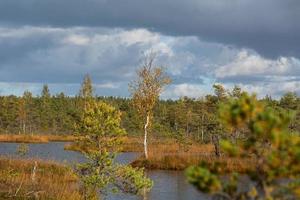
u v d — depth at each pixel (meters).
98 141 28.31
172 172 51.25
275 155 7.21
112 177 27.41
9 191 26.47
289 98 77.06
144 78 63.22
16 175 32.47
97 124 27.98
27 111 147.62
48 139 118.38
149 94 62.66
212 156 55.25
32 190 27.56
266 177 7.44
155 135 100.12
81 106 129.50
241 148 7.69
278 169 7.25
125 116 128.62
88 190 27.81
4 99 148.12
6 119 143.62
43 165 39.75
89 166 27.97
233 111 7.47
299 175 7.24
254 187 7.51
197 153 60.78
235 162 44.34
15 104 143.12
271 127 7.27
